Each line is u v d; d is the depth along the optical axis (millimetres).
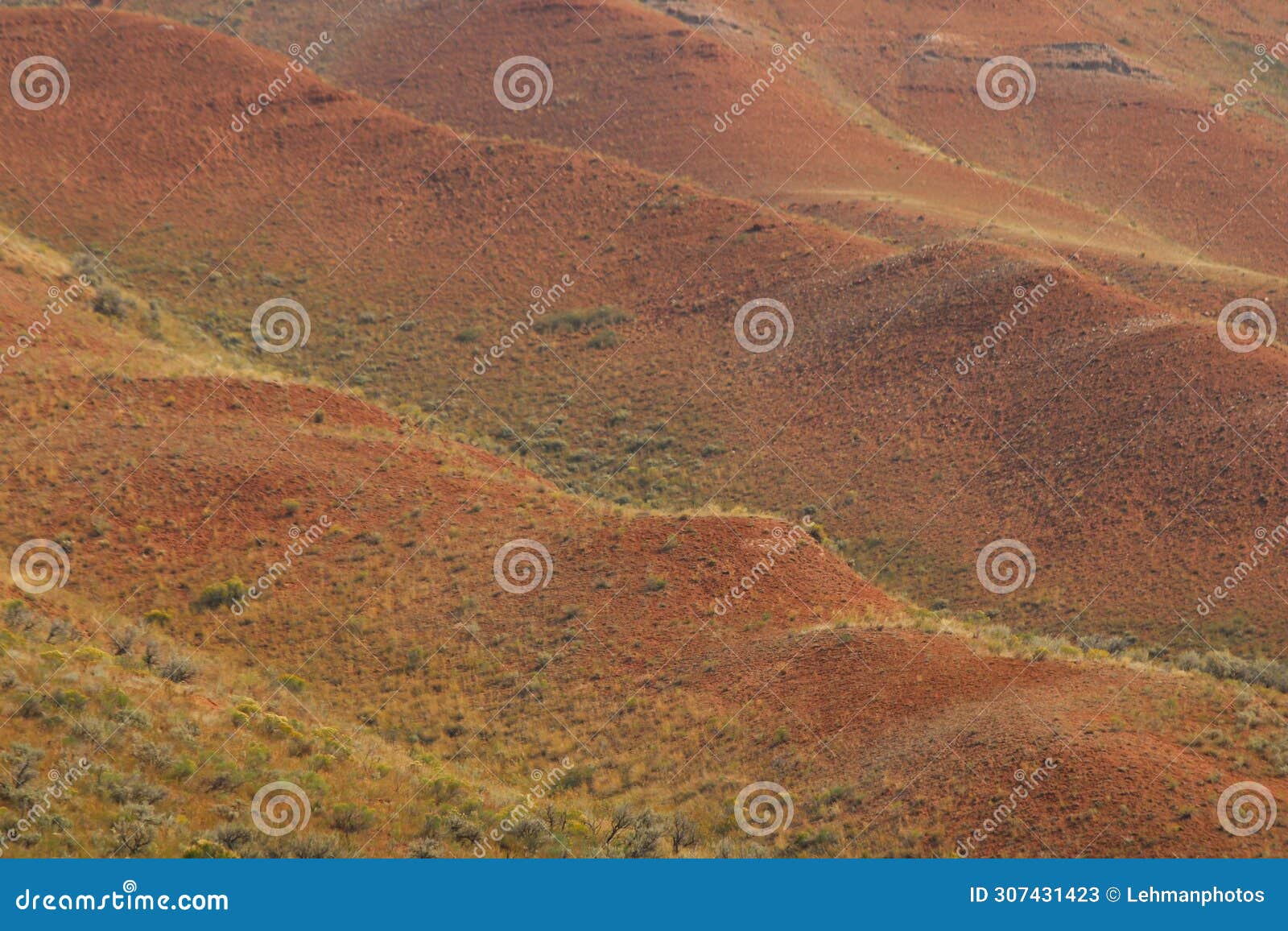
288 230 91312
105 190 92875
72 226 87375
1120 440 55438
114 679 27016
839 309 75188
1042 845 23109
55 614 32906
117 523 39312
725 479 60844
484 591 38406
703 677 32969
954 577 49812
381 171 100188
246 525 40719
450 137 104188
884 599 39094
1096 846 22875
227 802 23609
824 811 25781
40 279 59125
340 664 34625
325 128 105188
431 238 91875
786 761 28203
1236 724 27141
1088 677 29875
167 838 21906
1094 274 90812
